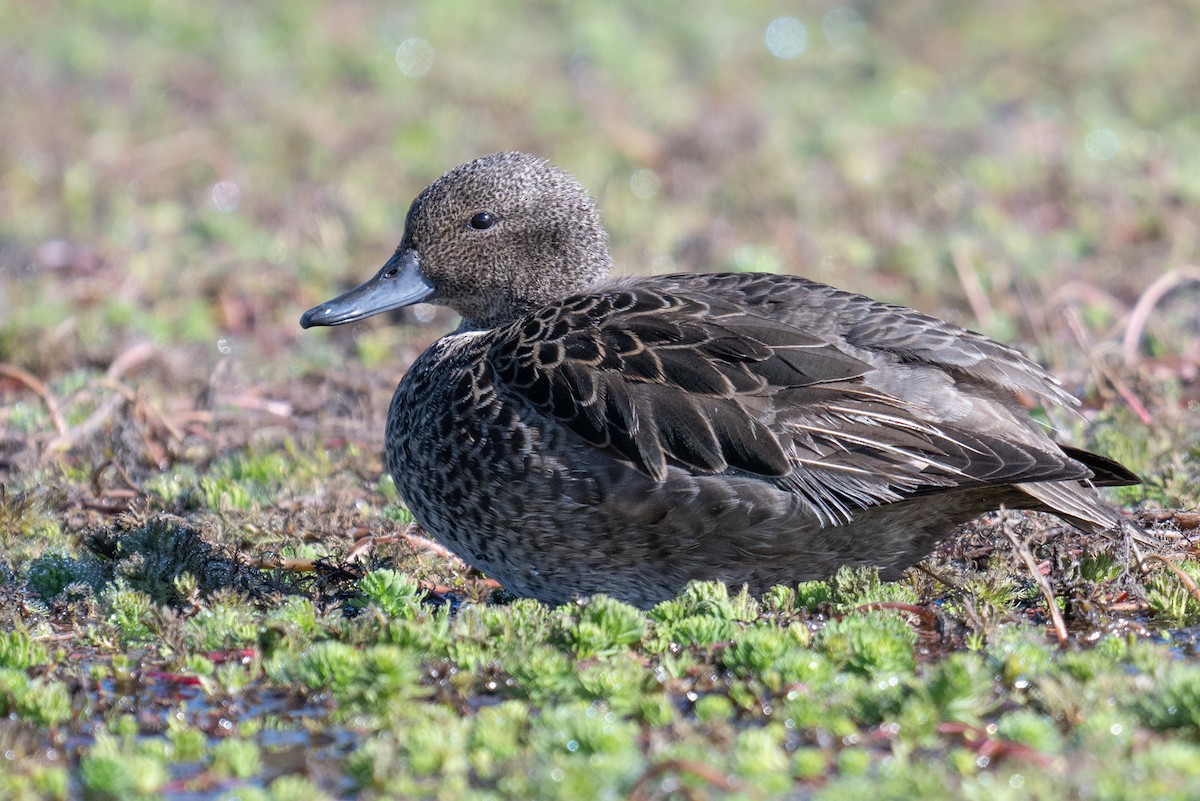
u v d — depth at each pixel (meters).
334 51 25.47
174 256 18.28
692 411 9.27
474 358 10.05
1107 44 25.64
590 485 9.40
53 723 8.18
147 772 7.41
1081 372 14.38
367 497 12.01
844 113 22.91
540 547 9.71
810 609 9.55
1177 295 16.33
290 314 16.89
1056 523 10.74
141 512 11.14
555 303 10.22
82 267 18.02
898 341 9.49
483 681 8.55
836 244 18.23
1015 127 22.22
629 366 9.45
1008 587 9.63
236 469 12.55
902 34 26.97
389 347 15.92
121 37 26.17
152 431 13.41
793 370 9.26
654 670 8.61
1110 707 7.88
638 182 20.58
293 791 7.29
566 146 21.61
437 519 10.13
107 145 21.38
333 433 13.61
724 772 7.37
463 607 10.09
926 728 7.70
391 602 9.58
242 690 8.57
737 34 27.05
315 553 10.62
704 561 9.56
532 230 11.66
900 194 19.81
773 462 9.15
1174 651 9.09
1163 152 20.58
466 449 9.73
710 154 21.20
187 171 20.92
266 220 19.55
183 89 23.84
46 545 10.89
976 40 26.58
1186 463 12.08
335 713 8.28
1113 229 18.44
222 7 27.53
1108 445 12.33
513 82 24.42
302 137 21.97
